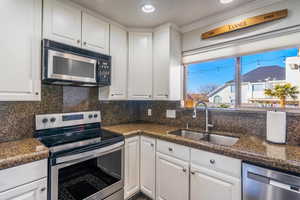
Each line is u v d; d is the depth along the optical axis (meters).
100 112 2.13
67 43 1.54
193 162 1.42
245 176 1.12
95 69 1.71
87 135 1.67
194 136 1.89
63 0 1.51
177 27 2.09
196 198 1.40
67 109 1.81
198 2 1.58
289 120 1.37
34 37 1.33
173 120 2.26
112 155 1.60
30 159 1.03
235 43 1.74
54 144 1.36
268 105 1.63
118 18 1.92
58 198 1.18
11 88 1.21
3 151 1.09
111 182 1.59
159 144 1.70
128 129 1.97
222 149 1.22
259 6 1.54
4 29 1.18
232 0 1.53
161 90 2.07
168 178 1.61
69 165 1.23
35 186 1.06
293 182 0.93
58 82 1.53
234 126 1.73
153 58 2.16
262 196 1.05
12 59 1.22
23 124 1.48
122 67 2.08
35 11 1.33
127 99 2.14
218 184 1.26
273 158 1.00
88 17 1.72
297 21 1.37
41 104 1.61
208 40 1.94
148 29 2.16
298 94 1.46
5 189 0.94
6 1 1.19
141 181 1.89
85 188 1.37
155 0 1.56
